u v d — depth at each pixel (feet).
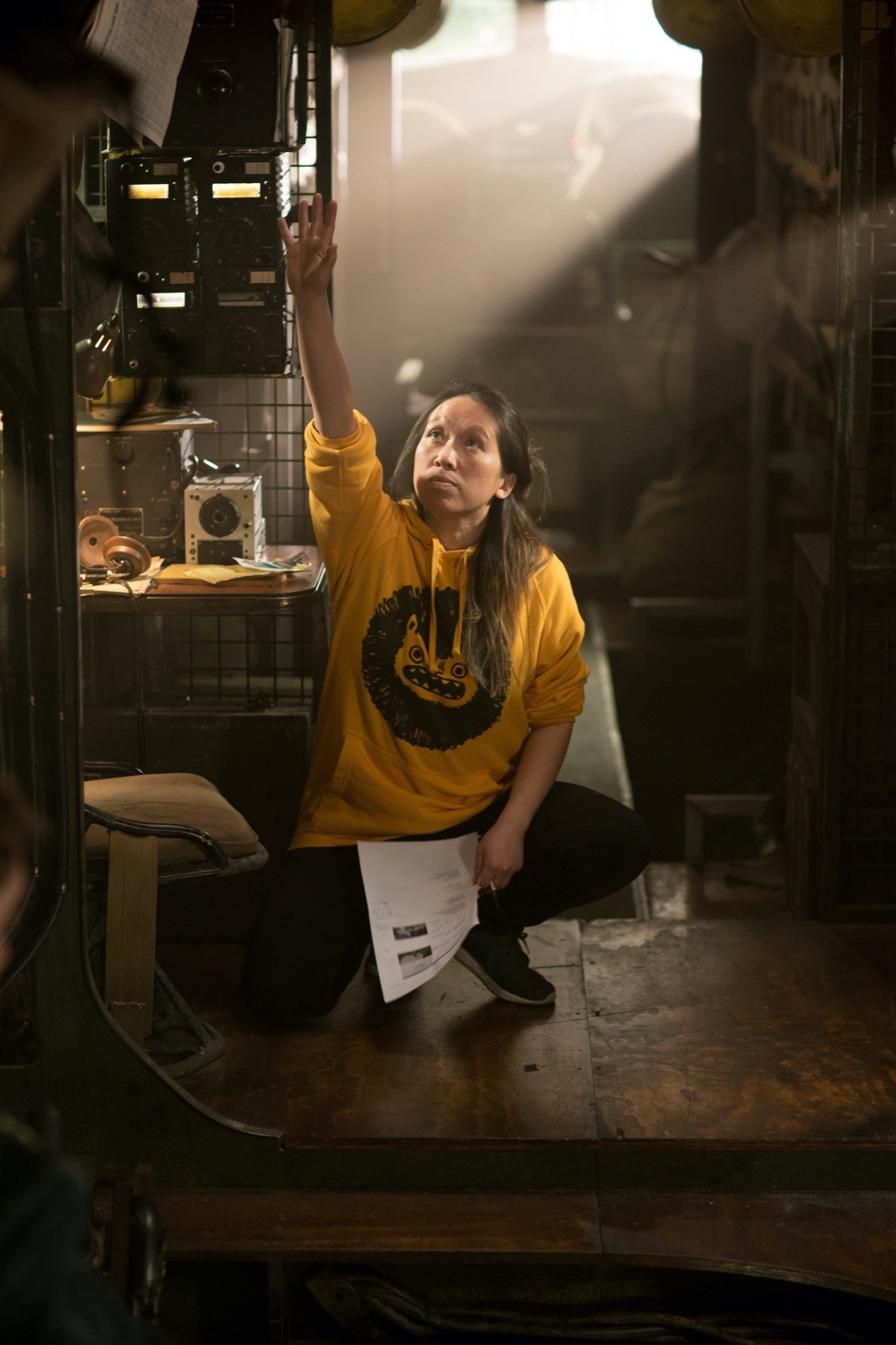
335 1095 8.23
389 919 8.63
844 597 10.12
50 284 6.85
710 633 22.36
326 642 10.50
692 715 21.20
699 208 21.59
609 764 16.96
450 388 8.93
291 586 9.51
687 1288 7.88
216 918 10.28
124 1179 4.78
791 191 17.16
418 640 8.79
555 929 10.39
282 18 9.55
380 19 10.69
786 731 20.52
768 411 20.39
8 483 7.02
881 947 10.05
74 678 7.22
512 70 28.09
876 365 11.40
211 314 9.68
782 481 23.31
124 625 10.79
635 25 28.22
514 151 27.02
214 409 11.82
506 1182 7.92
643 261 26.55
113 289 8.84
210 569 9.82
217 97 9.16
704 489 22.06
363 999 9.37
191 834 8.18
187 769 10.35
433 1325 7.74
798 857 11.85
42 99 2.73
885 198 10.03
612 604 24.27
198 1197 7.86
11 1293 2.36
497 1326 7.75
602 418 26.50
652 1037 8.85
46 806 7.34
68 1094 7.75
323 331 8.14
